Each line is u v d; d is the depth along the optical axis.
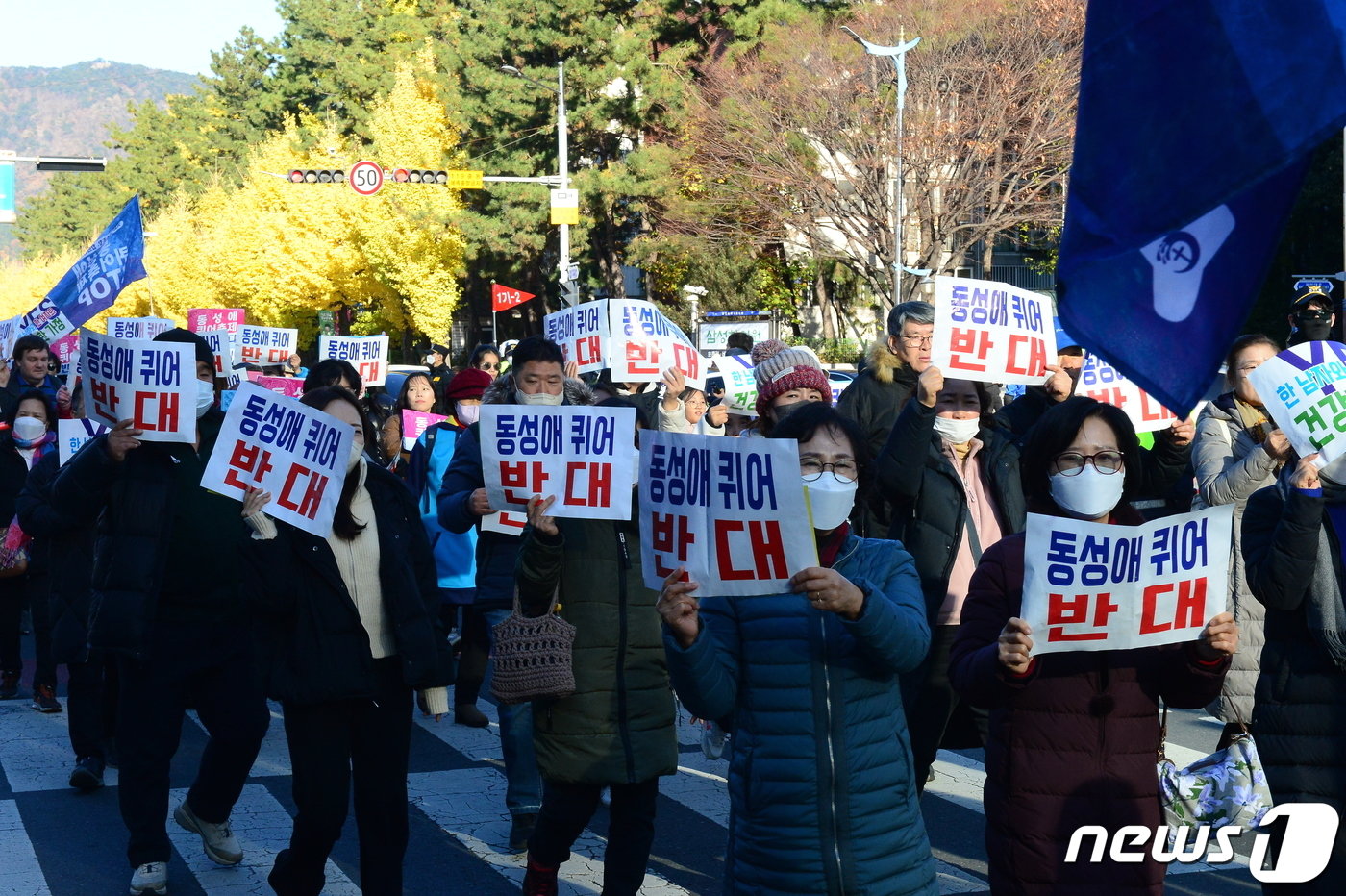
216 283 65.88
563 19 42.00
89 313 14.37
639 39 41.75
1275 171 3.41
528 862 5.69
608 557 5.22
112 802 7.42
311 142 65.94
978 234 38.06
